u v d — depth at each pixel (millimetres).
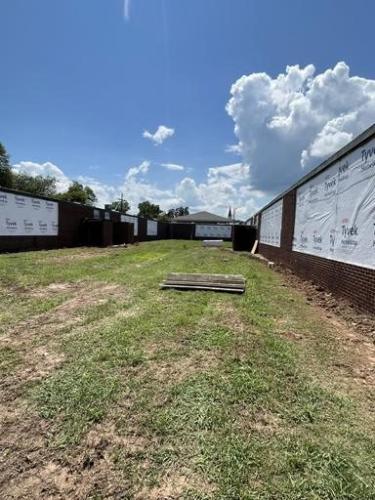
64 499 1603
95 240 20719
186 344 3541
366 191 4848
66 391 2580
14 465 1828
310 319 4664
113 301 5508
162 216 75000
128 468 1791
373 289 4492
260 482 1683
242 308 5066
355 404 2436
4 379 2807
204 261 12383
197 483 1683
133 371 2918
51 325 4238
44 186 55625
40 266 9344
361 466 1791
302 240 8711
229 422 2178
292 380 2781
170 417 2229
